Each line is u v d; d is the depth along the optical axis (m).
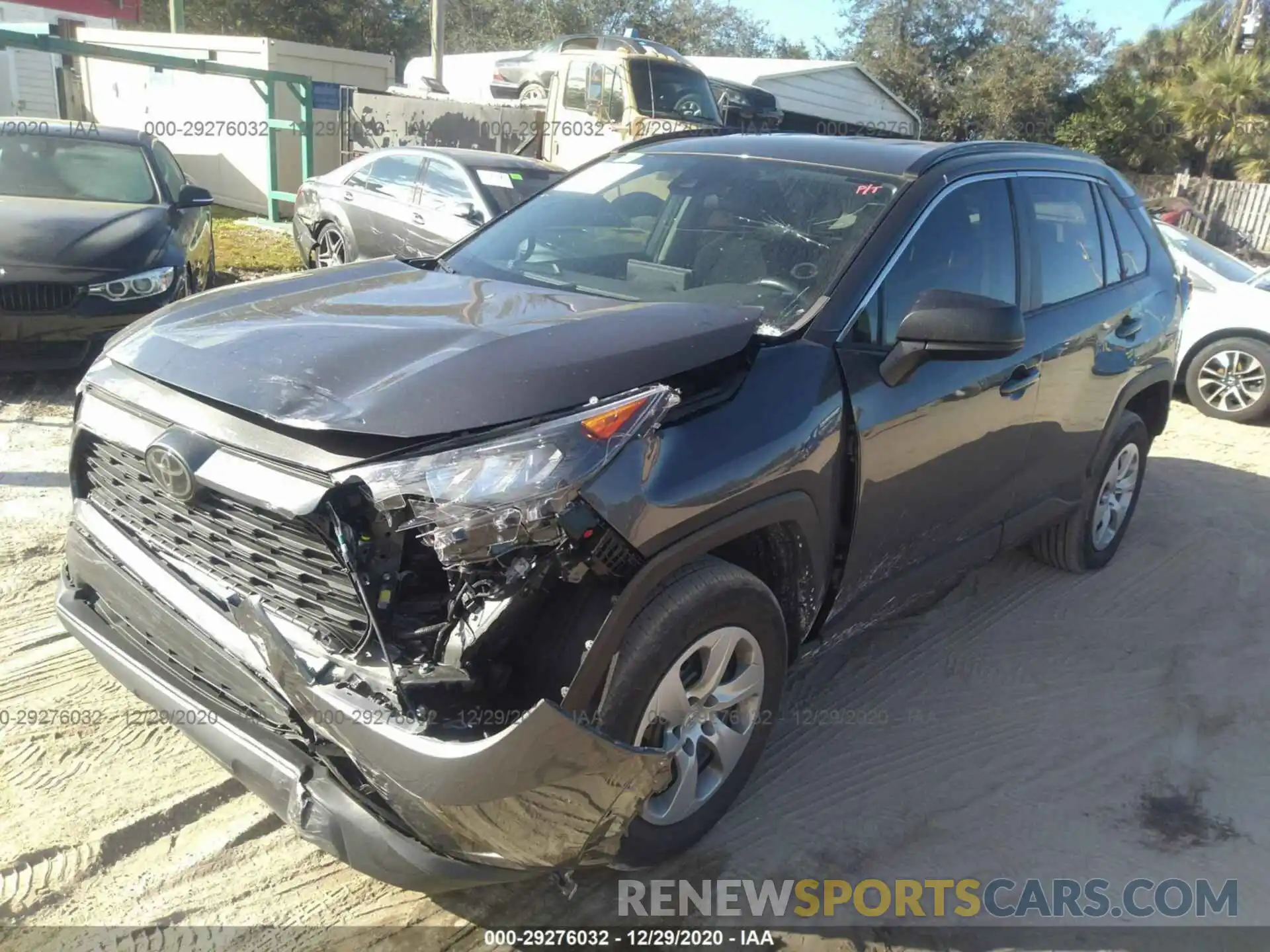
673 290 3.16
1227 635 4.49
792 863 2.88
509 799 2.06
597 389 2.28
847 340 2.91
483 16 35.97
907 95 33.41
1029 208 3.82
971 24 33.03
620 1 35.34
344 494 2.10
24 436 5.54
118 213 6.67
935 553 3.51
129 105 16.88
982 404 3.37
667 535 2.27
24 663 3.48
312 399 2.20
